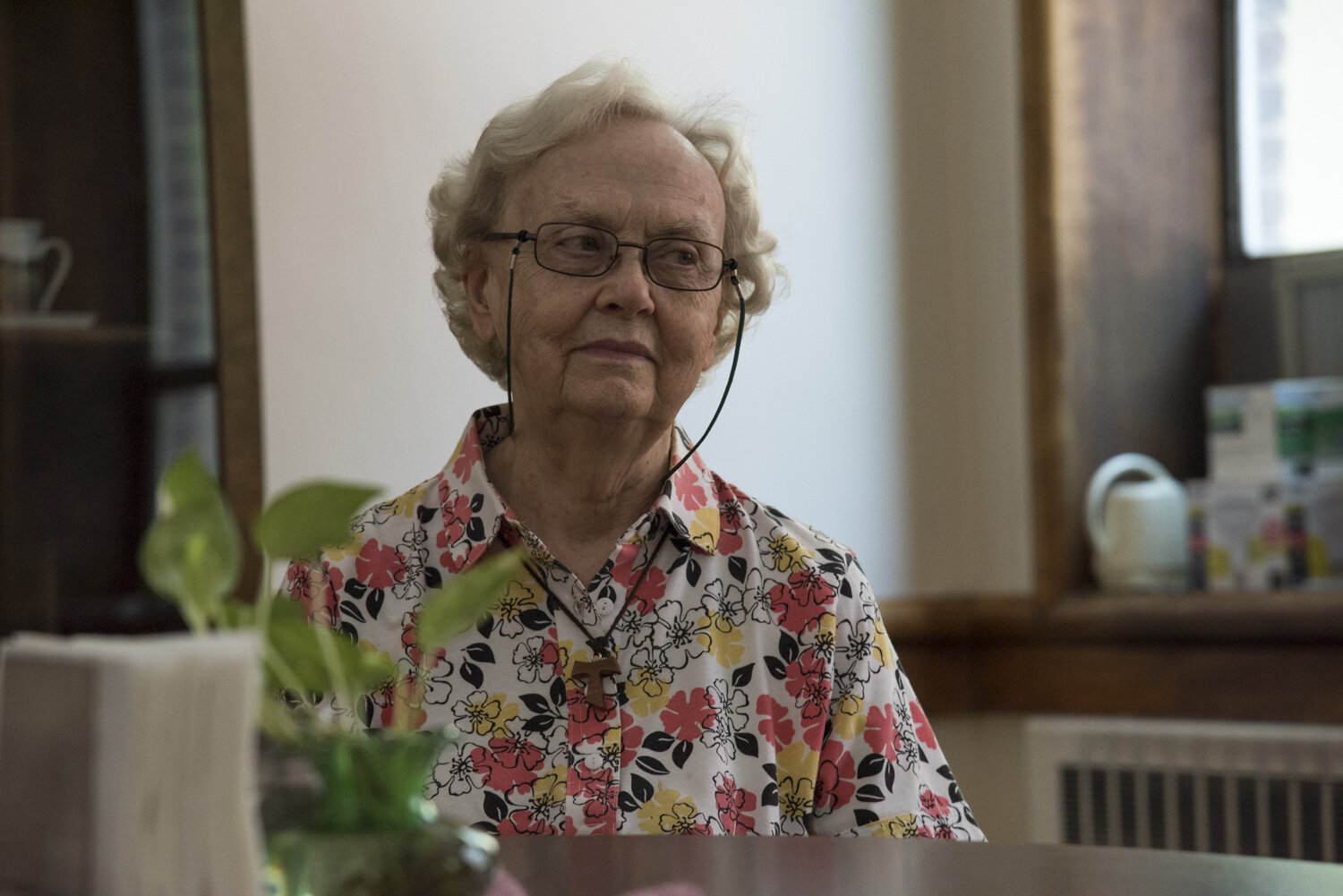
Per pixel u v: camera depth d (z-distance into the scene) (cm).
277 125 286
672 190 201
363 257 301
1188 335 467
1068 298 436
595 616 194
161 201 256
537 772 185
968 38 457
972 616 446
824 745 197
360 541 199
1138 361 455
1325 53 452
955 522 453
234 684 84
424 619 95
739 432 375
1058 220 434
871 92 429
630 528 198
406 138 310
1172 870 131
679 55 367
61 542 242
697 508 205
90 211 247
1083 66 442
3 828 89
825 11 412
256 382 264
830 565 205
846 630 201
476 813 182
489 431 215
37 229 241
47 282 242
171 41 257
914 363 439
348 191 299
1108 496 438
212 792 83
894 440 429
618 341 195
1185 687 409
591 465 199
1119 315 450
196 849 82
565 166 201
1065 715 430
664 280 200
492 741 186
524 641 191
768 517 209
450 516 200
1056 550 433
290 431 286
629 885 123
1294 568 415
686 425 358
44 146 242
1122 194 451
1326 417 427
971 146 457
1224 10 466
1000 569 449
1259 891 121
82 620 244
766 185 389
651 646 194
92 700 83
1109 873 129
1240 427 430
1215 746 400
